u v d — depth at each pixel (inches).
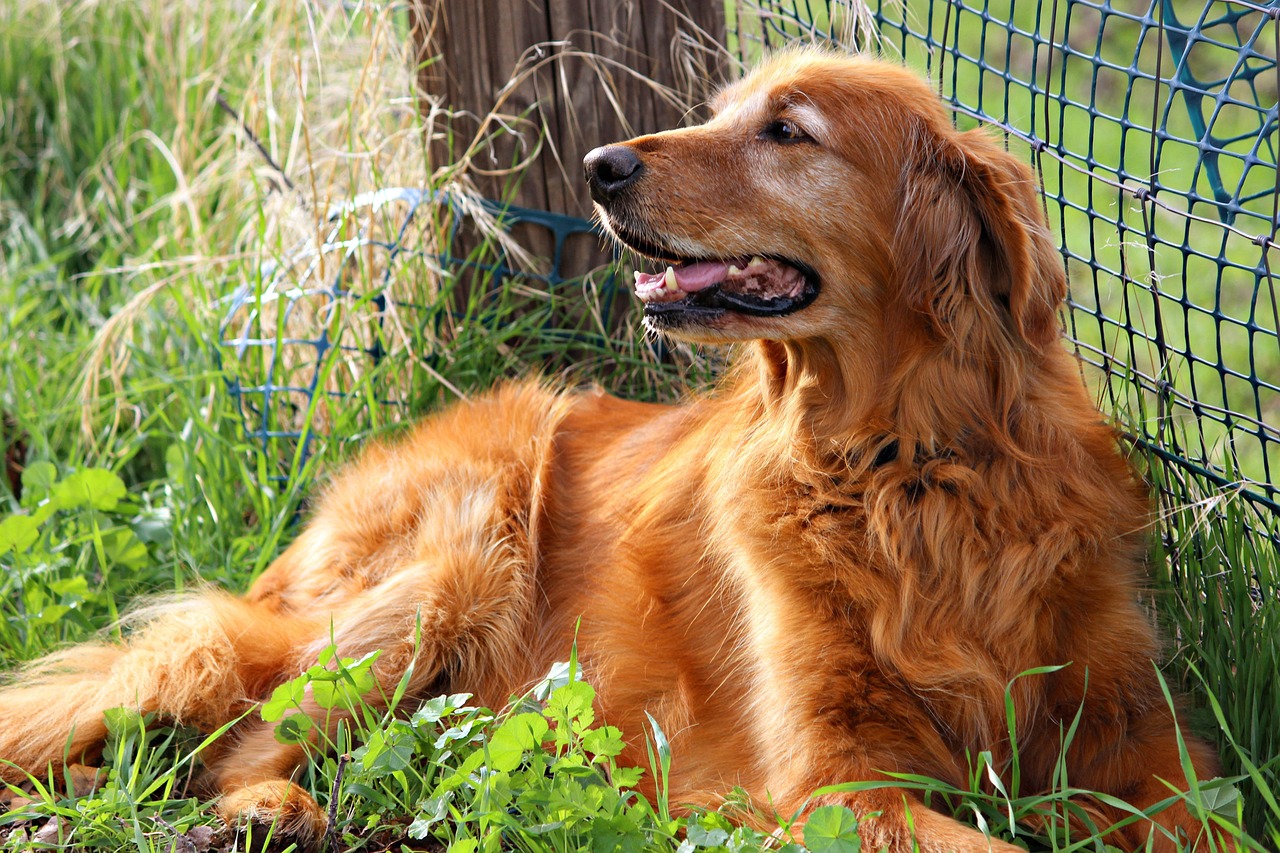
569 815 94.3
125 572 148.3
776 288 109.7
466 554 127.3
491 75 158.9
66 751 113.9
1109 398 126.6
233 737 121.3
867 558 104.6
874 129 105.6
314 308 169.9
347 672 107.5
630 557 124.2
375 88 171.8
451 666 126.2
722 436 119.4
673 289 111.7
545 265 164.4
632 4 155.2
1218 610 113.5
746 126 110.0
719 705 115.0
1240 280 225.9
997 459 104.3
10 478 177.3
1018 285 101.1
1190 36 111.0
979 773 95.7
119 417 178.9
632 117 158.4
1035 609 101.8
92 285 209.3
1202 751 102.2
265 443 161.2
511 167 161.9
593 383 151.3
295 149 177.2
